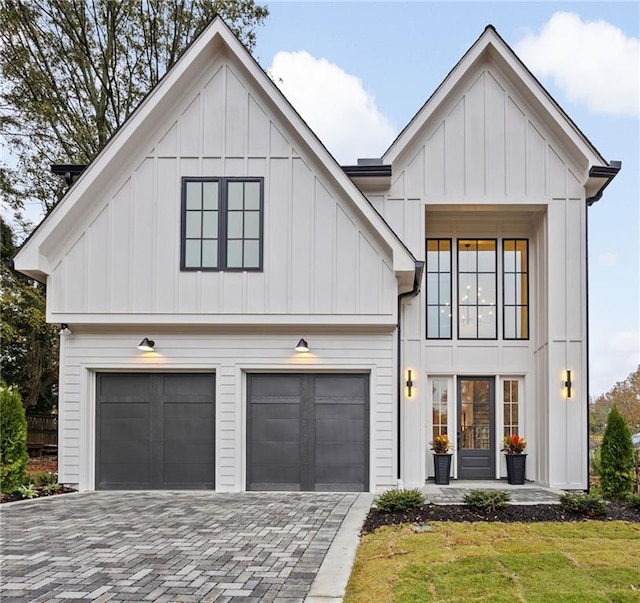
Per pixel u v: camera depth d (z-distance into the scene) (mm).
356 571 5465
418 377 11391
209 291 10344
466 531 6629
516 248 12656
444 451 11680
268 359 10516
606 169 10914
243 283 10336
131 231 10438
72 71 17531
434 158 11430
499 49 11180
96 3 17188
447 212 12016
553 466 11016
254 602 4590
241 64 10602
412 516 7453
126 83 18156
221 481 10352
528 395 12266
